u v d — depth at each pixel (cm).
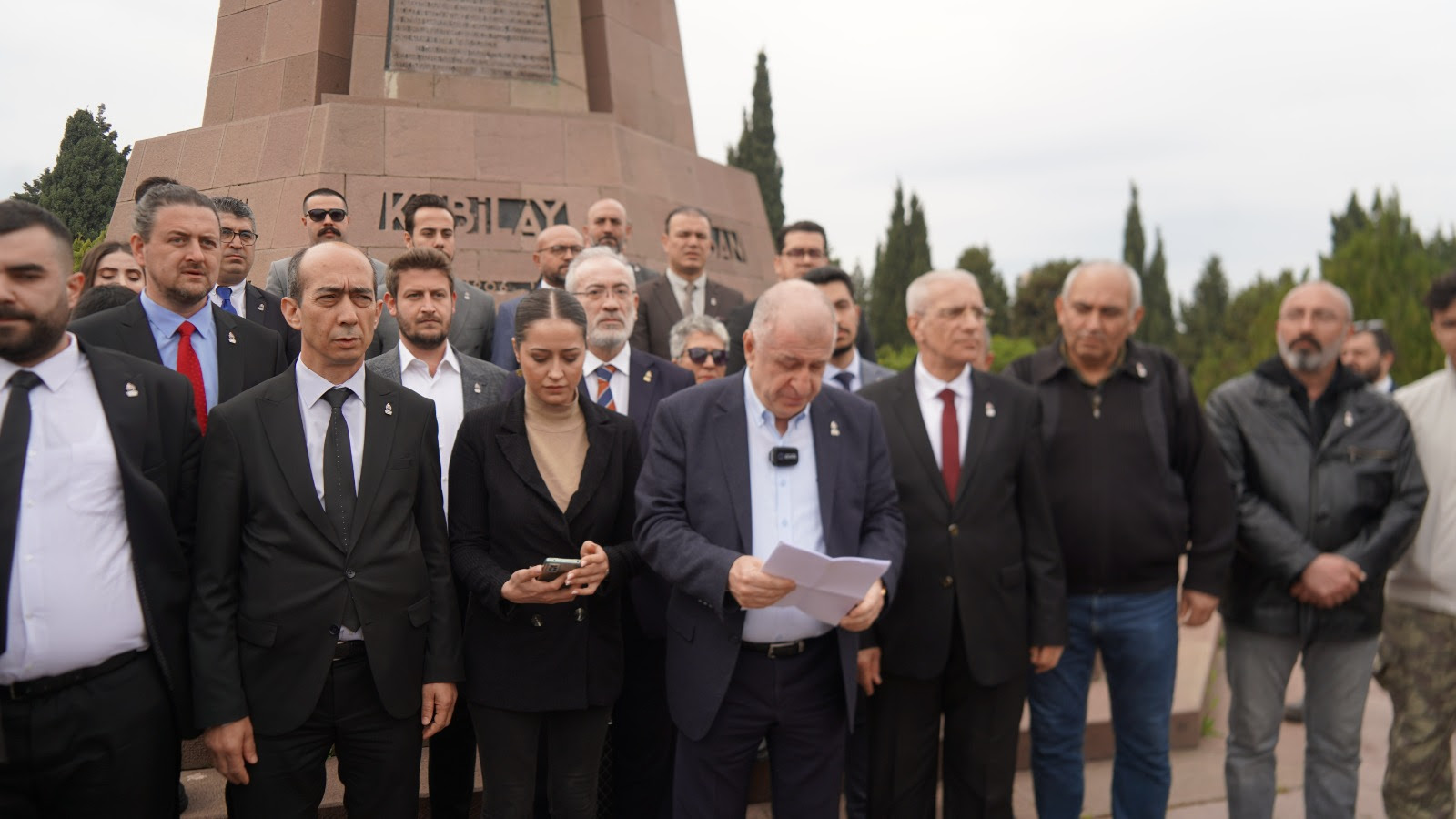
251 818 256
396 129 671
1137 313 353
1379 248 1255
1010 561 323
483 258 667
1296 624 351
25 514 234
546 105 735
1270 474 360
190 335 322
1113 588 346
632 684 347
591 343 379
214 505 257
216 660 251
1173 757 486
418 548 277
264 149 669
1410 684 367
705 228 560
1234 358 1720
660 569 282
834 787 294
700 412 298
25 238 232
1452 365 365
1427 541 363
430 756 336
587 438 310
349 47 714
